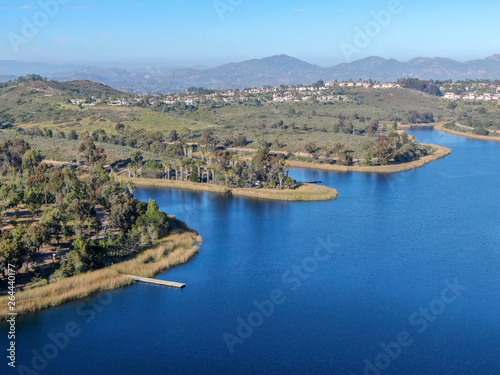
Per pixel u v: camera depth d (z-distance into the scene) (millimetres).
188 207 145375
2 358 67188
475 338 73812
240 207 146125
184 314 79875
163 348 70562
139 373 64812
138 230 105875
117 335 73625
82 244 90125
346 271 97000
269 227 125562
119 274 90250
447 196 161125
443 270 97688
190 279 92688
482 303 84188
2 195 130375
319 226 126875
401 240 115688
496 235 119438
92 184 147375
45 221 99812
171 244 106125
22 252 83812
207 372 65375
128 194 139125
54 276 84812
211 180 180250
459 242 114312
